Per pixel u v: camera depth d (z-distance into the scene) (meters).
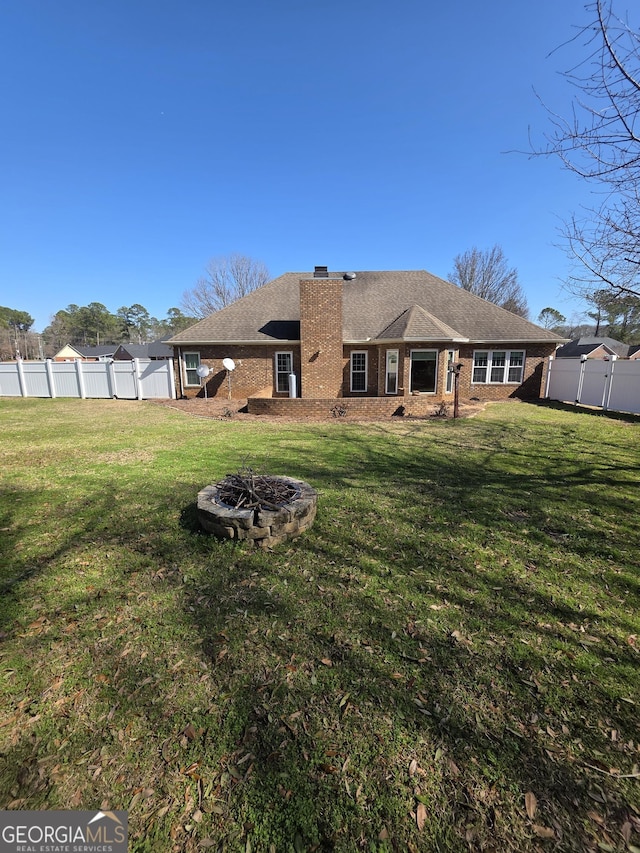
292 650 2.78
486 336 17.50
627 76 3.63
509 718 2.26
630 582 3.60
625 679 2.54
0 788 1.92
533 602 3.32
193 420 12.38
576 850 1.66
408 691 2.44
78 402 17.09
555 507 5.27
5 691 2.46
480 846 1.68
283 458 7.67
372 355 16.89
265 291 19.80
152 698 2.40
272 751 2.08
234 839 1.70
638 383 13.34
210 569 3.79
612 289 4.70
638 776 1.95
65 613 3.18
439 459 7.64
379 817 1.78
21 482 6.25
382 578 3.66
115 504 5.33
